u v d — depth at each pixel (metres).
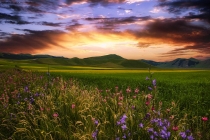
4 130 6.49
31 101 8.01
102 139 4.89
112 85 16.33
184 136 4.11
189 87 15.09
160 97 10.91
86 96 7.70
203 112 8.40
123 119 4.57
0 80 14.08
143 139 4.74
